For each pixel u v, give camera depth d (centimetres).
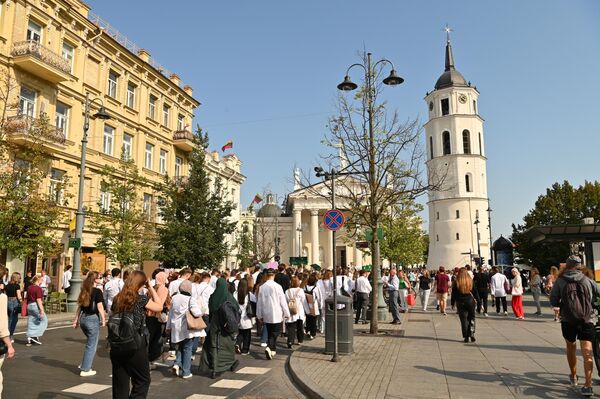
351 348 997
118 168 2925
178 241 2859
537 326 1470
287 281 1323
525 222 4272
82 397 692
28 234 1761
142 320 554
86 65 2727
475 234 6581
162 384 791
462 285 1148
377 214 1377
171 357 1010
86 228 2669
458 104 6931
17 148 1894
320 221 7831
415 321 1659
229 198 5131
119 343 533
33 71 2312
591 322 661
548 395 656
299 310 1180
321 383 741
